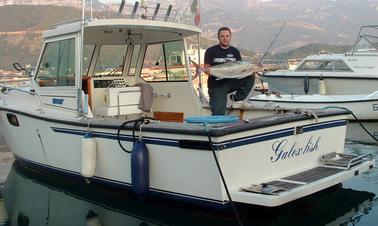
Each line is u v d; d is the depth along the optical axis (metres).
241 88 6.14
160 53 6.98
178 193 4.64
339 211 4.97
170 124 4.61
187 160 4.47
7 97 7.11
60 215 5.14
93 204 5.54
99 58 6.83
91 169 5.31
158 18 6.38
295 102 12.00
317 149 5.30
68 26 5.87
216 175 4.27
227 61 5.80
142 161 4.75
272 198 4.08
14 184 6.42
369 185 6.00
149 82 7.16
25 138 6.59
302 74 14.27
